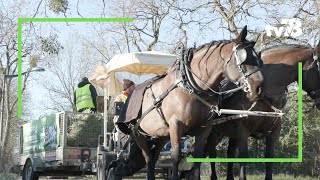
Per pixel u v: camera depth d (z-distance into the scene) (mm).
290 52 9961
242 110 9812
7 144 30453
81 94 14445
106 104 12742
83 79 14570
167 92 9047
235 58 8414
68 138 13570
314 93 9945
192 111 8727
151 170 10430
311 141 21688
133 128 10086
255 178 17438
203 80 8688
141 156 10812
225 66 8500
